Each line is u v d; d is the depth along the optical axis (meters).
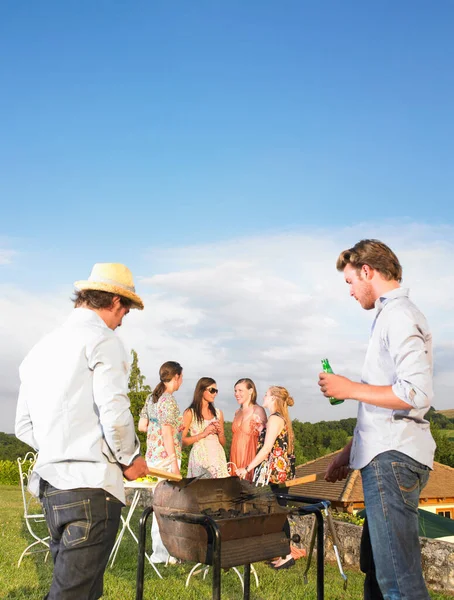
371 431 2.61
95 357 2.47
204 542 2.67
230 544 2.72
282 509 3.09
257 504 3.07
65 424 2.42
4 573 4.97
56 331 2.63
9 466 19.78
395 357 2.54
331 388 2.53
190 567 5.49
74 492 2.37
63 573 2.33
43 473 2.39
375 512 2.54
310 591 4.80
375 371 2.67
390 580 2.48
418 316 2.61
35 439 2.54
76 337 2.52
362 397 2.49
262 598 4.56
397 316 2.60
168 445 5.32
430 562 5.29
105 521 2.40
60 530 2.40
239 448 5.90
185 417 5.90
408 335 2.53
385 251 2.81
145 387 17.44
